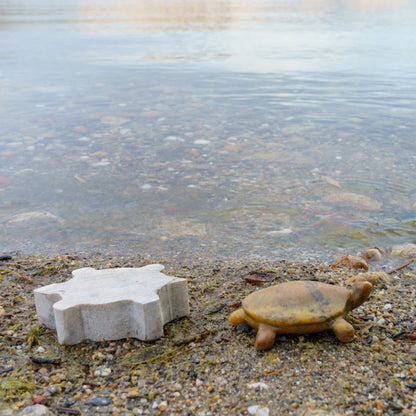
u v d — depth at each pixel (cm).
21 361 65
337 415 58
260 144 139
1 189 111
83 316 67
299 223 96
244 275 80
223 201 104
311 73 238
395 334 67
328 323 66
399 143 138
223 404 60
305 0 885
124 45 351
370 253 86
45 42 368
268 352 65
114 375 63
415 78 221
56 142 144
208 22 506
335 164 123
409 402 59
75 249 90
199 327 70
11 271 83
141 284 70
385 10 616
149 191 110
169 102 188
